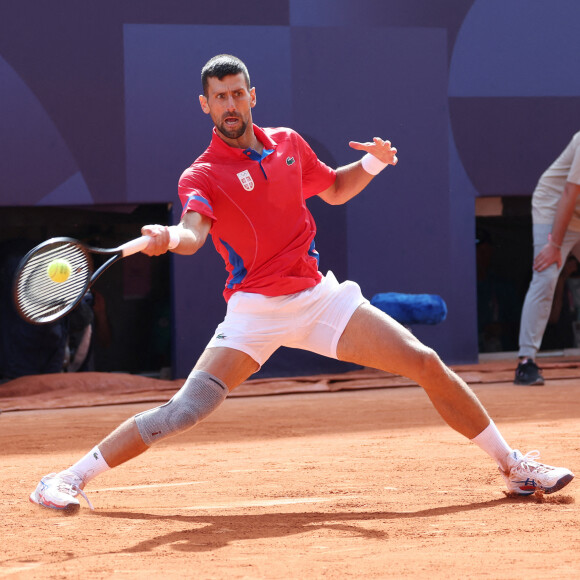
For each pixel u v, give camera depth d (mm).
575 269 28656
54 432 15461
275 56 25125
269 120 25156
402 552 6484
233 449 12500
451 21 26109
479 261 29734
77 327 24453
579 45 26844
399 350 8078
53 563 6391
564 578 5633
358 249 25547
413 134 25906
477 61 26234
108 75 24219
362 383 22578
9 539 7227
